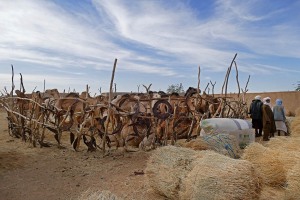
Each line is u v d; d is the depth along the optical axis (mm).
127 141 9156
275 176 5977
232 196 4219
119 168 7320
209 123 8914
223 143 7520
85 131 9273
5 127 15164
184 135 10125
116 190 5812
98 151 9250
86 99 9914
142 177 6500
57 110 9773
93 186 6113
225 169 4445
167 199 5344
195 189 4504
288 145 7434
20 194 5809
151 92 12109
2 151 8969
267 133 11633
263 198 5367
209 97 11789
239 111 13469
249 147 6789
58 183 6371
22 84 11758
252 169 4543
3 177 6781
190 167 5172
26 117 10633
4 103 12531
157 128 9375
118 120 8898
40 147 9852
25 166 7641
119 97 9516
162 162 5473
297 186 5051
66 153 9023
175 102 10219
